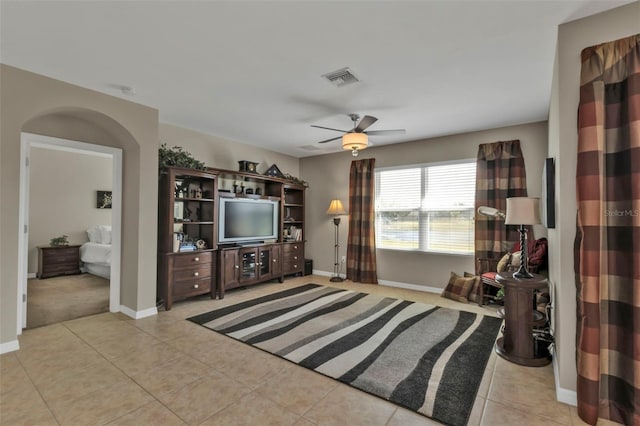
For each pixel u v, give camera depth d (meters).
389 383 2.19
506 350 2.61
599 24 1.91
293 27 2.08
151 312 3.58
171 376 2.25
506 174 4.23
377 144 5.35
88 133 3.39
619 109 1.76
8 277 2.60
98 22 2.03
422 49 2.35
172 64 2.60
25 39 2.22
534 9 1.89
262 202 5.25
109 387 2.11
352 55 2.45
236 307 3.92
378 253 5.43
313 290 4.87
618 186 1.77
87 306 3.91
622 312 1.76
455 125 4.25
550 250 2.99
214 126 4.36
